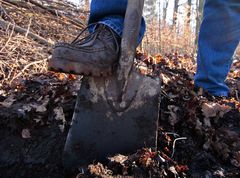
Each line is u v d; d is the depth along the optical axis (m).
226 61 2.09
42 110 1.90
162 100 1.96
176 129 1.82
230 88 2.45
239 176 1.60
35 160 1.73
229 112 2.01
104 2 1.74
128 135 1.59
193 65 3.15
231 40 2.04
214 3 1.97
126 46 1.52
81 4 6.79
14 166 1.75
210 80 2.12
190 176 1.56
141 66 2.47
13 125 1.87
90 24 1.70
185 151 1.69
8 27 3.50
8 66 2.83
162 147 1.69
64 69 1.46
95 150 1.58
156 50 7.56
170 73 2.47
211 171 1.61
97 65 1.50
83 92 1.59
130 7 1.52
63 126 1.82
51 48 3.59
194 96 2.00
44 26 4.58
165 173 1.48
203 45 2.09
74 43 1.55
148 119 1.59
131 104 1.59
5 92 2.23
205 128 1.80
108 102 1.58
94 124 1.59
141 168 1.47
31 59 3.13
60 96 1.99
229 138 1.78
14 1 4.87
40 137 1.82
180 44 8.07
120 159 1.49
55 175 1.66
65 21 5.10
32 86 2.25
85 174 1.46
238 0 1.93
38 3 5.17
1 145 1.82
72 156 1.59
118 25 1.64
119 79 1.56
